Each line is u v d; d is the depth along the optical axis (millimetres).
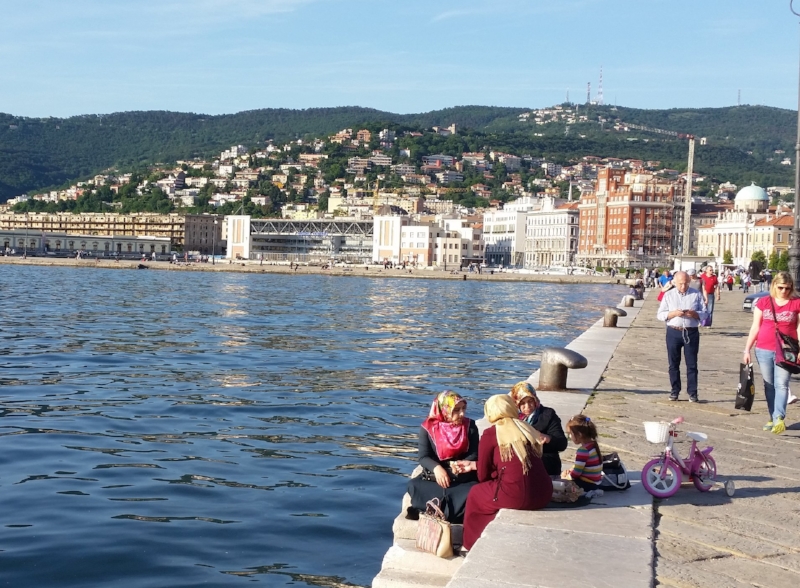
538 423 12383
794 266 37812
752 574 9836
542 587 9023
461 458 12172
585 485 12289
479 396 32094
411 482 12117
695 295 21234
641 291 100875
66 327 59062
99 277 178375
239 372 37812
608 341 37312
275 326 64312
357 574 13914
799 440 16938
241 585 13320
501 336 58938
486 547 10094
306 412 28281
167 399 30297
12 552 14531
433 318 77000
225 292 123500
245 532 15805
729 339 40812
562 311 92812
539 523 10953
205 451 22312
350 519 16688
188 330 59188
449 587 8969
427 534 11234
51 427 24922
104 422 25906
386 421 27078
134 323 64062
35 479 19125
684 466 12609
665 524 11375
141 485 18844
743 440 16781
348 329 62562
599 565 9688
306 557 14625
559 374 22297
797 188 38000
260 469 20516
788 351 17406
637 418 18672
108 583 13344
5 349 44719
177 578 13578
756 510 12102
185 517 16641
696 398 21203
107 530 15742
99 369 37969
